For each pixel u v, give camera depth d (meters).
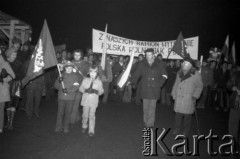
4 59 6.26
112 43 12.68
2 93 6.25
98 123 8.38
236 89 6.23
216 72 13.09
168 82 12.69
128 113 10.24
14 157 5.27
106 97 12.52
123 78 8.40
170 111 11.11
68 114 6.90
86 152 5.73
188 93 6.88
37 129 7.25
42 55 7.20
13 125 7.52
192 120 9.70
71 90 6.77
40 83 8.45
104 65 9.22
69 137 6.70
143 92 7.84
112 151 5.88
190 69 6.95
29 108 8.36
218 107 12.54
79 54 7.46
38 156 5.38
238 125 6.24
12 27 12.92
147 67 7.85
